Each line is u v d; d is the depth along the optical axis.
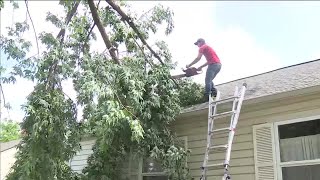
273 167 6.47
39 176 6.54
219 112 7.34
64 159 7.01
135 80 6.91
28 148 6.63
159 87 7.50
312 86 6.06
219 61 7.94
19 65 7.41
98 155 8.20
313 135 6.21
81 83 6.55
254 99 6.76
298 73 8.11
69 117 6.96
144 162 8.48
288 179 6.31
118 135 7.23
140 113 7.06
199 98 8.51
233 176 6.96
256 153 6.77
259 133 6.84
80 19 8.26
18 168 6.80
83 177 7.81
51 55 7.06
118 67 6.91
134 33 8.35
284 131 6.58
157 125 7.42
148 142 7.21
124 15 8.38
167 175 7.57
